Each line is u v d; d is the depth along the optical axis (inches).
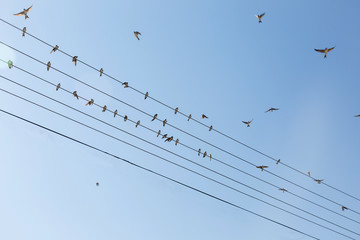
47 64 572.4
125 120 648.4
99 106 635.5
